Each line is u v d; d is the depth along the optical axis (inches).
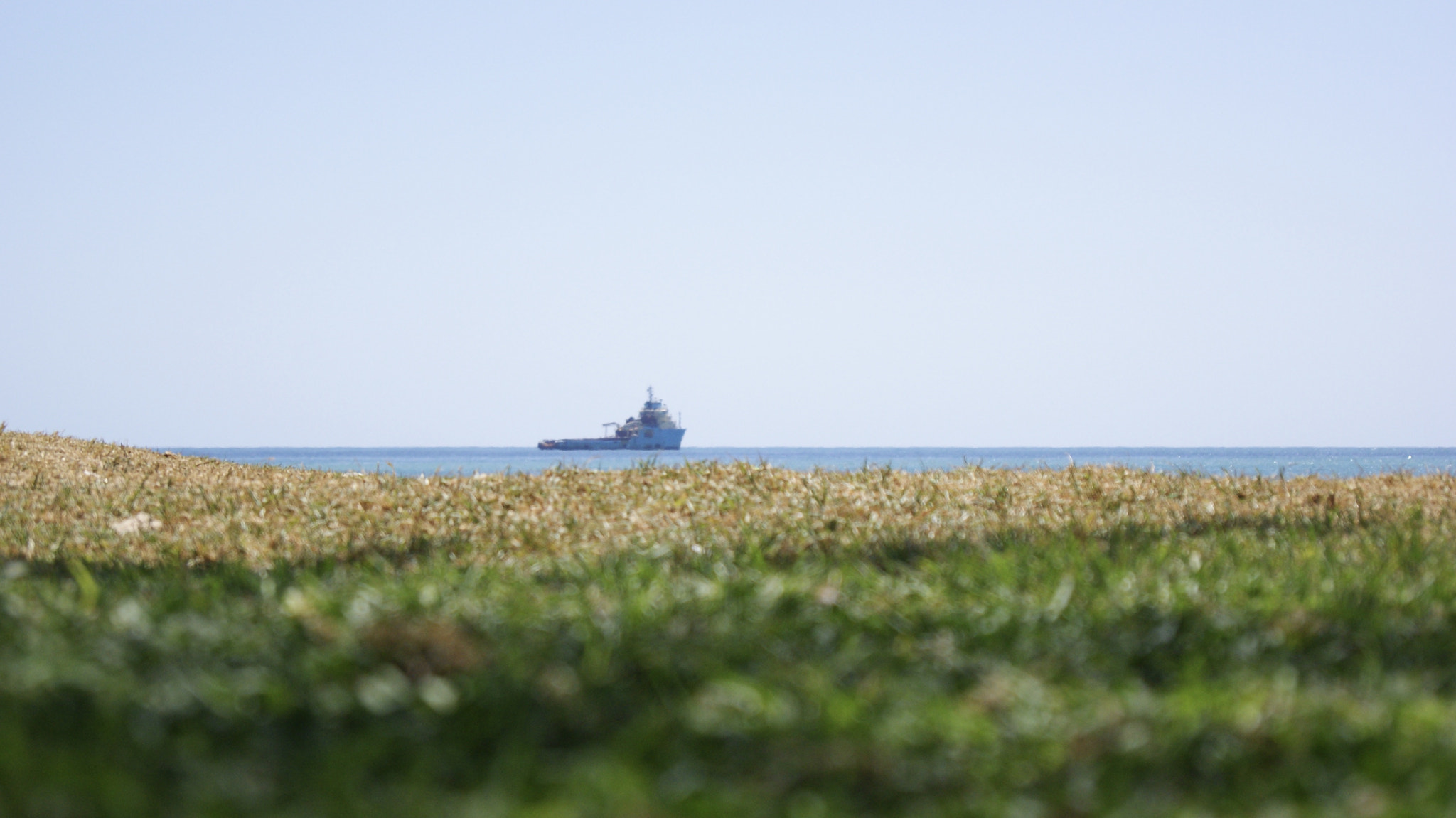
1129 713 510.0
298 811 402.0
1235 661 613.3
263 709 498.0
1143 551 911.0
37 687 487.8
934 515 1210.6
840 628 645.9
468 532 1189.7
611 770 438.0
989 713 526.6
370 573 884.0
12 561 1035.9
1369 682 573.6
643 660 563.8
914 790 451.8
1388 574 799.1
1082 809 437.4
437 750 474.0
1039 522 1163.9
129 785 399.9
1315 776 464.1
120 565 979.9
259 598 717.9
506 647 565.9
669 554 934.4
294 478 1779.0
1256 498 1359.5
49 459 1958.7
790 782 456.4
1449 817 420.2
